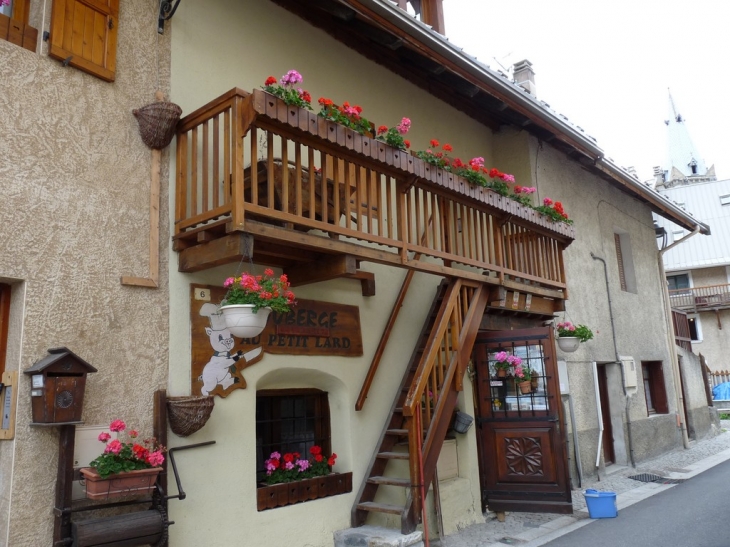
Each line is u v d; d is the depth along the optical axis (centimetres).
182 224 476
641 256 1316
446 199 637
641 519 723
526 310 764
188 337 483
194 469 470
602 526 699
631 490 906
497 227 702
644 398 1198
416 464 561
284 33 640
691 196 3350
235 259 446
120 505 414
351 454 601
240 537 491
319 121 473
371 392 639
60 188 421
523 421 711
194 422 449
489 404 733
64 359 385
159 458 398
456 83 768
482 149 933
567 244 830
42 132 417
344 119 496
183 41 533
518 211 712
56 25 433
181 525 454
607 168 1046
